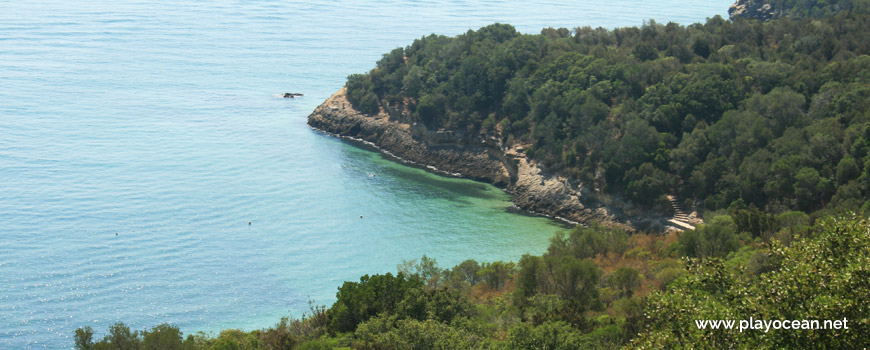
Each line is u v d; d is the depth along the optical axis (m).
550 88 162.75
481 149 173.12
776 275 40.72
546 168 153.12
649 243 113.06
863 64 145.00
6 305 107.06
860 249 41.78
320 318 80.00
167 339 69.00
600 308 76.88
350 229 139.38
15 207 147.75
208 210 148.75
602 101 156.38
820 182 114.88
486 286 95.88
